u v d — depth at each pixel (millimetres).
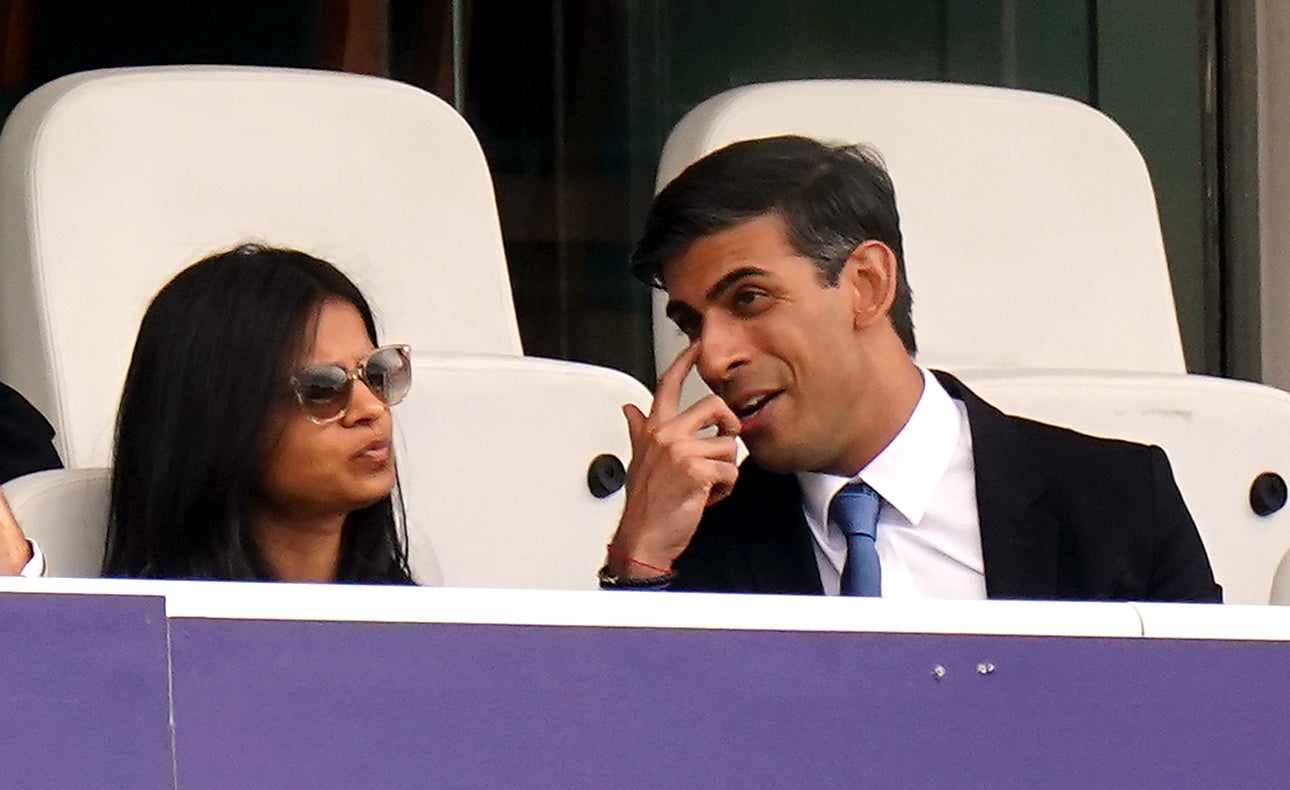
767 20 16219
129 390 8555
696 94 16094
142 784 5094
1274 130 17031
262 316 8438
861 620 5539
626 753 5348
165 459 8430
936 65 16578
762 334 8492
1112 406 10586
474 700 5301
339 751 5203
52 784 5055
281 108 11102
